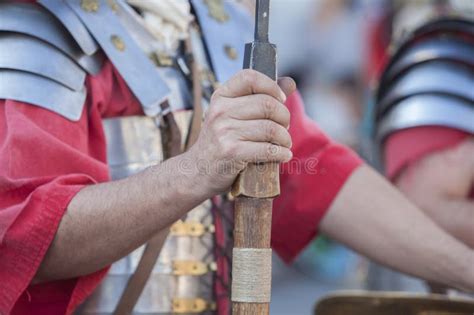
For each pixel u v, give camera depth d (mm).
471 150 6191
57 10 4762
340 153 5773
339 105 12930
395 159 6316
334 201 5684
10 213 4469
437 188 6227
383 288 8180
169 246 5078
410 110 6258
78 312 4934
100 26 4902
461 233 6219
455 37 6375
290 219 5734
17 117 4578
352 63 12930
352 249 5746
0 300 4500
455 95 6203
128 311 4883
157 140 5062
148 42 5230
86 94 4844
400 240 5641
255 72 4273
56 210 4469
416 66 6352
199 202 4449
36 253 4473
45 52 4707
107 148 4988
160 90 4988
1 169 4504
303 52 13125
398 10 9023
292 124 5738
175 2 5398
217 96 4309
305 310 12789
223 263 5199
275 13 13281
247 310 4344
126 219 4484
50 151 4582
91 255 4559
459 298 5918
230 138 4258
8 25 4691
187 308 5055
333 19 13016
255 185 4316
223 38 5570
